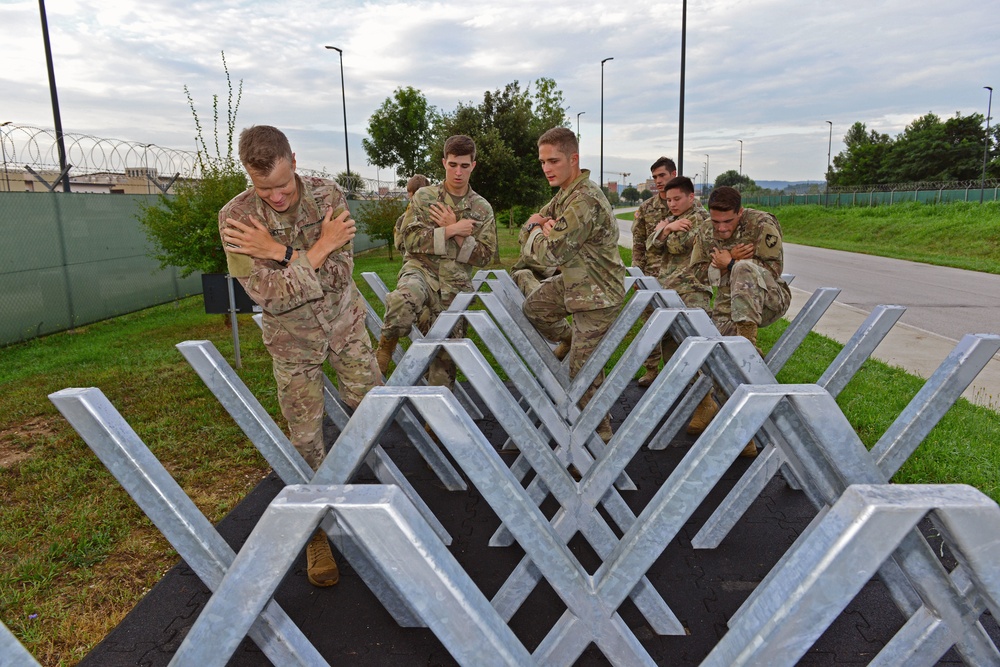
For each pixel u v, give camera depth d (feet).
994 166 203.82
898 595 5.20
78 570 9.50
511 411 7.09
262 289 8.19
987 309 33.42
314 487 3.68
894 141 237.86
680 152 58.08
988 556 3.44
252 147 7.59
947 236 78.79
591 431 9.47
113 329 31.32
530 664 3.76
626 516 8.94
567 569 4.87
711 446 4.64
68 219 31.19
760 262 13.75
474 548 9.55
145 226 36.73
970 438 13.94
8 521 11.02
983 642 4.50
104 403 5.18
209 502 11.67
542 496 9.75
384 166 117.50
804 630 3.61
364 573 7.39
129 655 7.27
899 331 27.22
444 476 11.55
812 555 3.65
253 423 7.63
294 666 4.61
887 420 14.79
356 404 9.42
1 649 3.20
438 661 7.18
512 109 78.38
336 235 8.63
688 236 16.61
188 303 40.24
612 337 11.50
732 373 8.13
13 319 27.91
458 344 6.93
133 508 11.35
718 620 7.73
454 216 14.08
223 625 3.62
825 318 30.71
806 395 4.56
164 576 8.95
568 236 11.45
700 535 9.45
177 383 19.38
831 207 137.39
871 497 3.52
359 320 9.44
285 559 3.53
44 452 14.20
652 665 5.05
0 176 30.76
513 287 15.51
